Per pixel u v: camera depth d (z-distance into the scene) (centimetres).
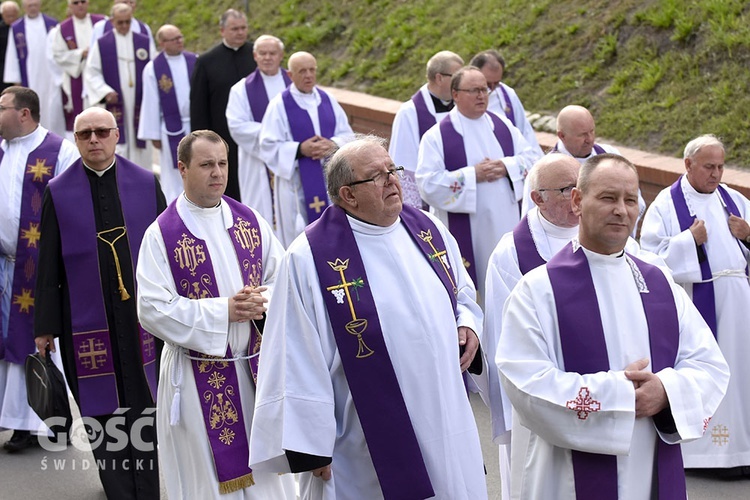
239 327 994
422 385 840
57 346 1366
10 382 1318
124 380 1114
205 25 3128
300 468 817
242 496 998
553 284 766
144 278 988
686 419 726
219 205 1020
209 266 996
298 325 841
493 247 1500
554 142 1841
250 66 2055
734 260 1248
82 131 1104
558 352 761
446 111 1645
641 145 1808
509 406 962
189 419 991
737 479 1230
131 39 2397
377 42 2511
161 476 1230
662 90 1872
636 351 757
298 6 2842
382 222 859
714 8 1894
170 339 976
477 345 883
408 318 844
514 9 2275
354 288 841
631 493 749
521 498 802
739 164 1686
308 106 1742
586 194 752
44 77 2758
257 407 846
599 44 2034
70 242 1107
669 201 1273
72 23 2672
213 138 1000
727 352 1242
